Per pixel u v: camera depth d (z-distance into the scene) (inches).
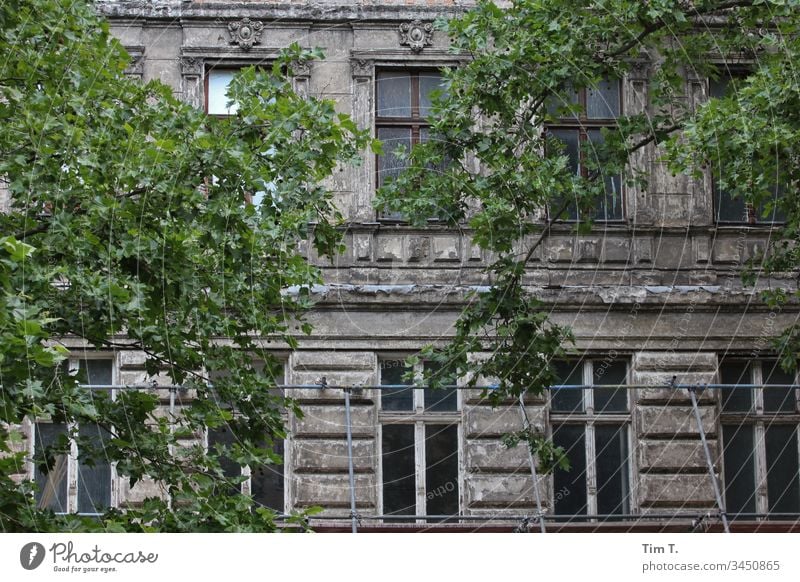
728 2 916.0
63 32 744.3
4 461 674.2
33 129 716.0
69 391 710.5
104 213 717.9
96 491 1045.8
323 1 1109.1
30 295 695.7
